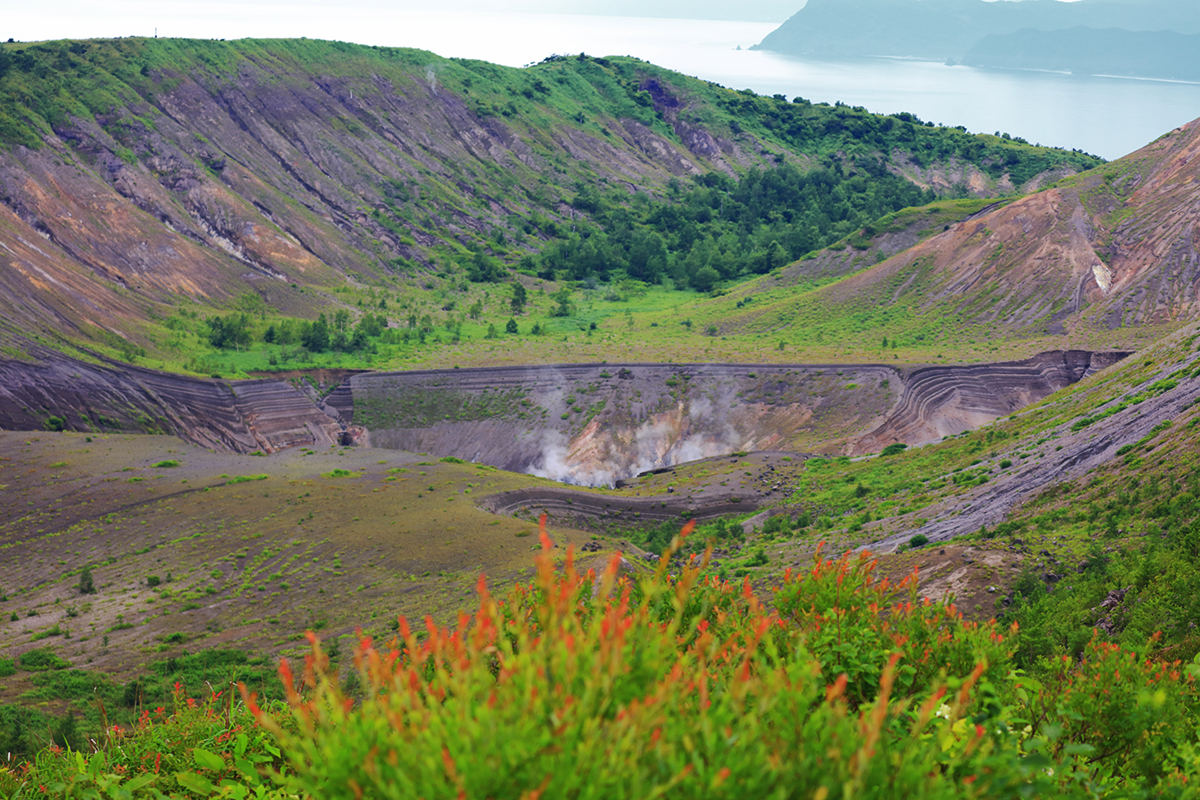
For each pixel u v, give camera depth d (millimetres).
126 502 82875
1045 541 43250
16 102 192375
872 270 194125
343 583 65062
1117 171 194500
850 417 128375
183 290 172250
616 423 138875
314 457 104000
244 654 51781
